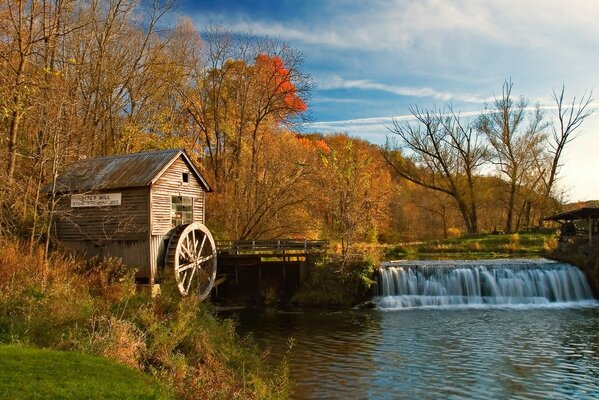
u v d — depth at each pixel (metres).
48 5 24.31
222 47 39.19
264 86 38.59
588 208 33.09
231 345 15.64
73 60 18.78
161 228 24.38
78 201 24.48
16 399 6.71
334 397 13.08
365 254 29.22
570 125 51.66
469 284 28.69
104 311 13.95
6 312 11.57
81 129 23.48
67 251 22.70
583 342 18.83
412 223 62.53
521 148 52.25
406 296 28.23
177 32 39.78
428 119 54.31
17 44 21.39
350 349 18.00
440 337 19.80
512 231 49.59
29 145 22.48
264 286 29.98
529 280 28.83
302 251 31.19
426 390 13.66
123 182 23.70
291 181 35.81
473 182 53.78
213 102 39.38
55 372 7.98
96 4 31.03
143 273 23.42
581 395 13.39
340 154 37.84
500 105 52.72
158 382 8.73
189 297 18.00
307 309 27.20
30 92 18.61
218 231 34.41
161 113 36.81
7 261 14.84
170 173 25.41
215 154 39.47
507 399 13.09
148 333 13.22
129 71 33.94
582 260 30.14
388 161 56.44
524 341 19.05
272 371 14.72
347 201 32.34
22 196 20.56
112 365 8.94
